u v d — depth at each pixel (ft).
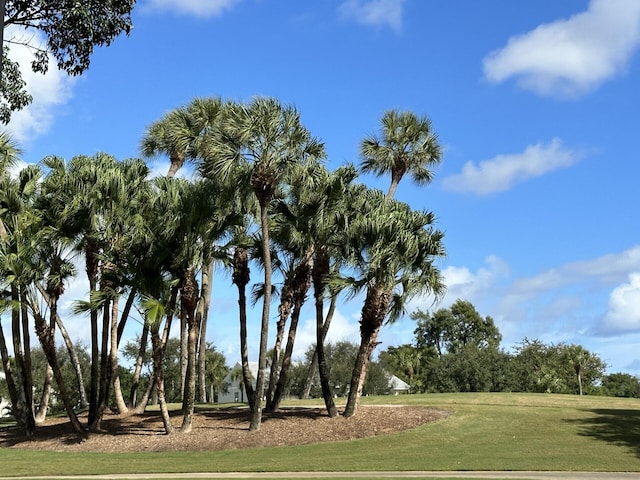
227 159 70.64
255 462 60.03
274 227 81.97
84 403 107.55
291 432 74.02
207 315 113.70
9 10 50.21
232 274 86.17
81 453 69.87
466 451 63.26
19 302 75.66
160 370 77.05
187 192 76.48
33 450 73.92
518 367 220.02
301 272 83.71
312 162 74.08
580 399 101.65
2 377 195.93
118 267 75.10
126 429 81.20
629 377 286.66
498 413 83.46
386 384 236.84
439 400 100.53
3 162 88.02
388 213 77.25
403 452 63.57
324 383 81.35
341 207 78.84
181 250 74.69
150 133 106.52
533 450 63.21
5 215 82.28
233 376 276.82
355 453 63.72
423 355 291.99
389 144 95.61
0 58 37.09
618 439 67.77
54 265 81.71
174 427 79.92
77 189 79.77
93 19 53.31
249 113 71.10
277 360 88.74
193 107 94.22
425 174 96.99
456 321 306.35
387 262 75.25
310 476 51.01
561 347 238.48
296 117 72.95
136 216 76.64
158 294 75.97
